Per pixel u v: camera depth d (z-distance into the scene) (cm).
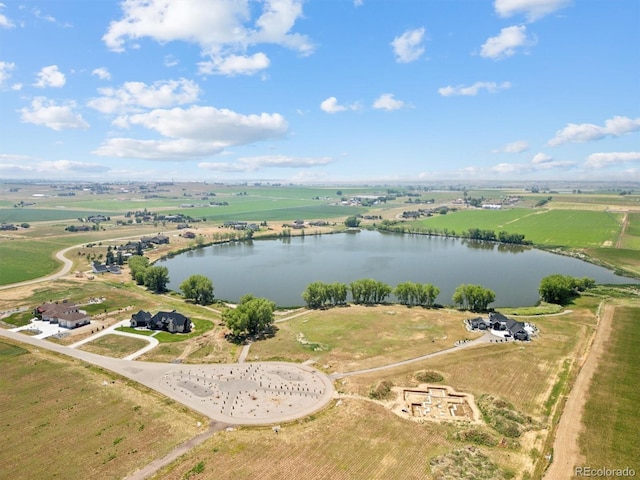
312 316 16150
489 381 10562
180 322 14362
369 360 11862
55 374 11012
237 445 7981
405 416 9000
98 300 18138
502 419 8706
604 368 11206
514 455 7719
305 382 10544
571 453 7750
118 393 10006
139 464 7469
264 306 14312
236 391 10100
